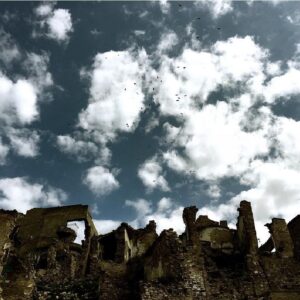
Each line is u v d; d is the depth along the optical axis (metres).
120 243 42.94
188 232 33.75
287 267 32.34
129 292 30.06
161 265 32.06
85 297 29.73
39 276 34.53
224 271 31.70
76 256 40.41
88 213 48.78
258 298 30.11
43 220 47.78
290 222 38.34
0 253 29.03
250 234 34.53
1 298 27.23
